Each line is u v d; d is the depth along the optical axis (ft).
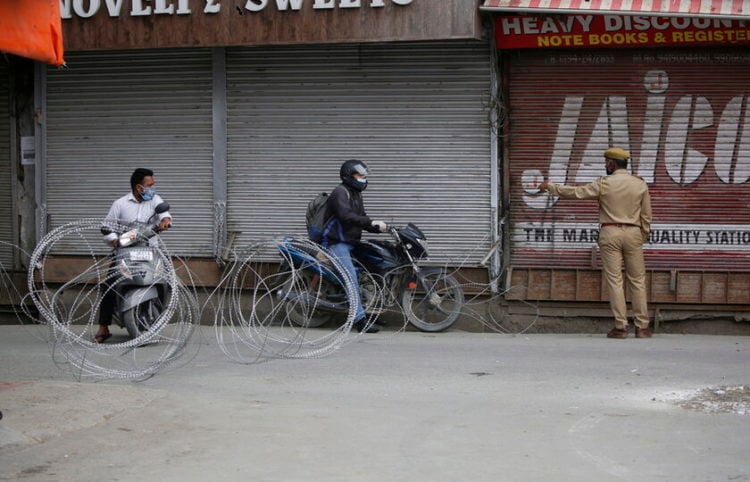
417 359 31.99
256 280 39.68
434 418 23.79
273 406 25.05
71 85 41.22
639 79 37.32
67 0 38.04
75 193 41.50
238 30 36.96
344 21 36.14
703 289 37.35
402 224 38.96
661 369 30.14
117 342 35.29
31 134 42.01
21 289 42.16
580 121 37.73
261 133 39.65
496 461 20.11
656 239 37.65
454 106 38.34
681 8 33.96
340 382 28.30
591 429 22.67
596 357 32.24
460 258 38.73
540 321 38.42
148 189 35.04
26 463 19.92
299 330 37.19
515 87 37.99
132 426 22.85
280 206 39.73
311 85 39.22
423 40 36.83
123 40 37.83
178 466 19.76
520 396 26.37
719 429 22.62
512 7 35.14
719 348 33.96
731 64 36.83
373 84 38.83
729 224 37.24
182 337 32.83
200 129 40.16
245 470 19.48
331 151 39.27
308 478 18.94
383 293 37.63
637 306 36.35
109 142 41.04
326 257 36.42
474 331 38.65
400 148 38.81
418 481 18.76
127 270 32.73
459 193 38.58
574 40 36.76
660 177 37.52
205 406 24.94
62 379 28.86
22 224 42.22
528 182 38.19
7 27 21.26
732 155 37.11
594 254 37.83
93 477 19.06
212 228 40.22
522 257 38.42
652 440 21.71
